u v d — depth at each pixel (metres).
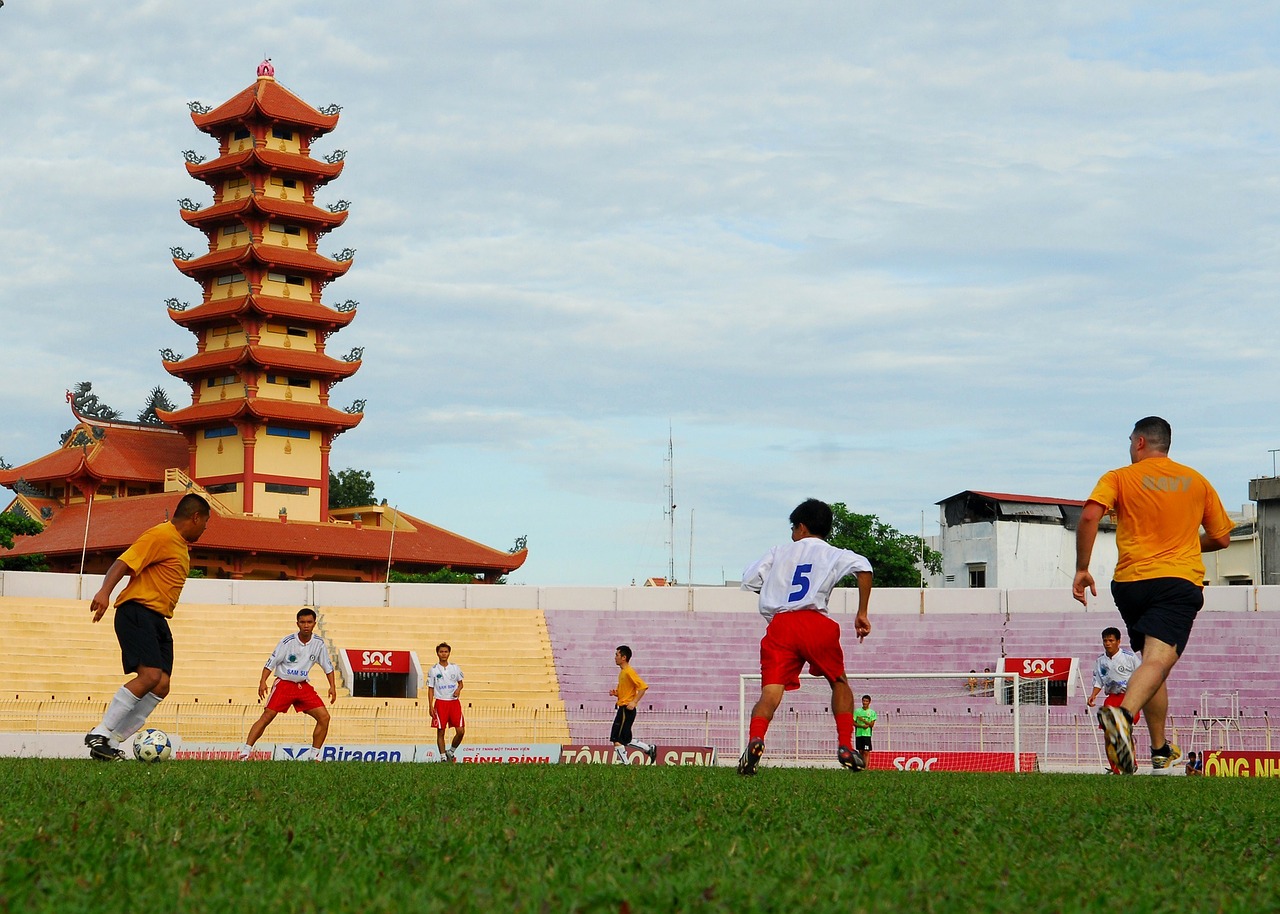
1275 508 64.38
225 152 82.56
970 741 40.44
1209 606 47.19
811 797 7.84
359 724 39.59
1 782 7.80
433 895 3.82
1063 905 3.90
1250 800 8.43
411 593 50.53
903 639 48.19
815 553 11.31
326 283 84.31
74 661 42.72
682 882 4.11
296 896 3.74
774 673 11.12
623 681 25.53
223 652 45.16
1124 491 11.10
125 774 9.19
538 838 5.22
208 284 82.62
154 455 83.56
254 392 79.38
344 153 82.75
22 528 70.94
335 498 116.50
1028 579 76.06
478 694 45.44
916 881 4.25
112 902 3.62
